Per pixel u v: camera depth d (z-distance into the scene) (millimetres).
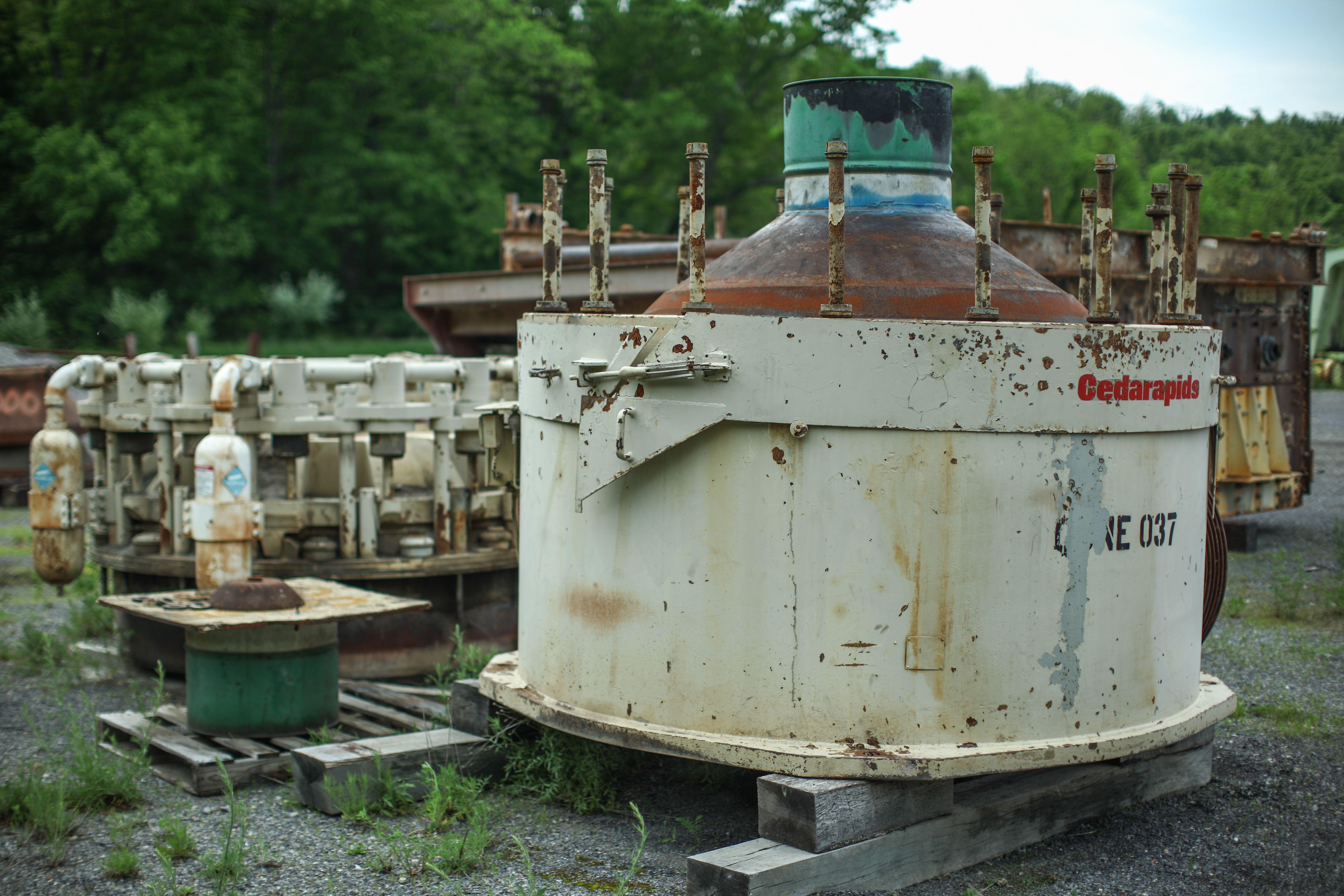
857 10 45781
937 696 3887
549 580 4512
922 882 3957
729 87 44688
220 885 3811
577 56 43281
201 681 5293
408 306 11883
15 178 37812
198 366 6801
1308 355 11211
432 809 4477
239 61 40375
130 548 7082
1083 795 4457
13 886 4023
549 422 4480
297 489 6855
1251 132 67812
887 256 4312
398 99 43344
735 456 3936
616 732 4125
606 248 4406
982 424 3812
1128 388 3988
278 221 41844
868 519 3846
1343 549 9469
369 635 6738
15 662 7277
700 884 3686
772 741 3947
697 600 4020
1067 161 57500
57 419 6973
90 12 37719
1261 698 6191
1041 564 3916
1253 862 4129
